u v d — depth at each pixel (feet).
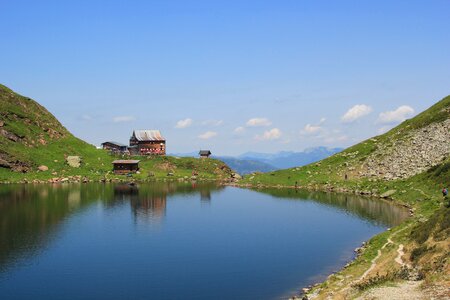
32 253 222.48
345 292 134.51
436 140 476.95
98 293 166.71
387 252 185.06
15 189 478.18
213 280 181.47
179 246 239.30
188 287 172.86
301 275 186.91
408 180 409.49
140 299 160.56
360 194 437.99
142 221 314.14
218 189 533.96
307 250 230.27
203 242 249.34
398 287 119.44
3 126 624.59
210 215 343.87
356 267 173.68
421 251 154.81
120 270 195.31
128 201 412.98
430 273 125.59
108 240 252.21
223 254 223.30
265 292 166.20
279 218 329.72
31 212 338.13
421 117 586.04
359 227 287.28
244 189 531.50
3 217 317.42
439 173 364.79
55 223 298.97
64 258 213.87
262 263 206.39
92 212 346.33
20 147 617.21
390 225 284.41
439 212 193.88
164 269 196.95
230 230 284.61
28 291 168.55
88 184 550.36
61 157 640.99
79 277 185.06
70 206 372.17
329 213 346.95
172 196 460.96
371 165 506.89
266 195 470.39
